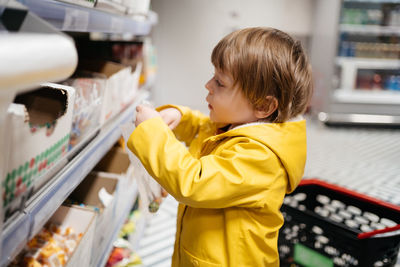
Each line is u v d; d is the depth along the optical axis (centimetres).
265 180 88
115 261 160
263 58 88
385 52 518
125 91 155
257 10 527
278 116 94
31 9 64
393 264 130
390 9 499
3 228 59
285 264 148
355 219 157
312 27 541
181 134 124
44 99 80
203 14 522
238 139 93
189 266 101
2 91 38
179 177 83
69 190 85
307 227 138
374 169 336
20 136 60
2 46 37
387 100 492
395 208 144
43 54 42
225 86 93
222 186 84
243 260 94
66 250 102
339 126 502
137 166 100
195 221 99
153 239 202
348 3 505
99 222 118
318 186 168
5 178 56
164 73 540
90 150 104
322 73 504
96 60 151
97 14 103
